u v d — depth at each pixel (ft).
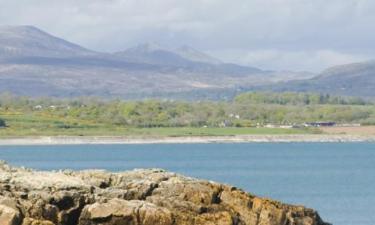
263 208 435.94
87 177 440.45
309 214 454.81
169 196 425.28
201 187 429.38
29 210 395.75
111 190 420.77
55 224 398.42
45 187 408.05
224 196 432.25
